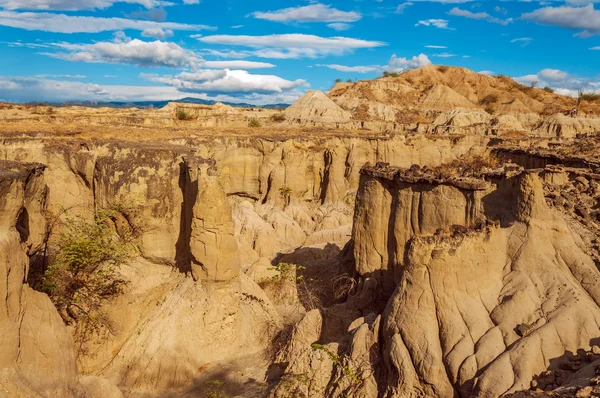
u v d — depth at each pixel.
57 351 16.39
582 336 16.28
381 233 23.86
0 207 14.70
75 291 22.77
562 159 30.20
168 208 24.75
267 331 24.39
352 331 20.44
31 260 22.81
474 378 15.70
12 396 14.45
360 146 51.62
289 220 42.31
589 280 18.17
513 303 17.47
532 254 19.08
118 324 23.20
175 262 24.84
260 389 20.59
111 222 24.72
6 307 14.84
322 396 18.52
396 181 23.08
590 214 22.16
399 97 131.50
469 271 18.16
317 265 31.17
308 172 48.44
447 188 21.33
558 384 14.82
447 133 73.50
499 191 20.89
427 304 17.59
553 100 140.50
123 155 25.50
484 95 143.12
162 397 20.50
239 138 45.25
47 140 28.14
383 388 17.48
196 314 22.62
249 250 34.19
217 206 22.56
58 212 26.25
